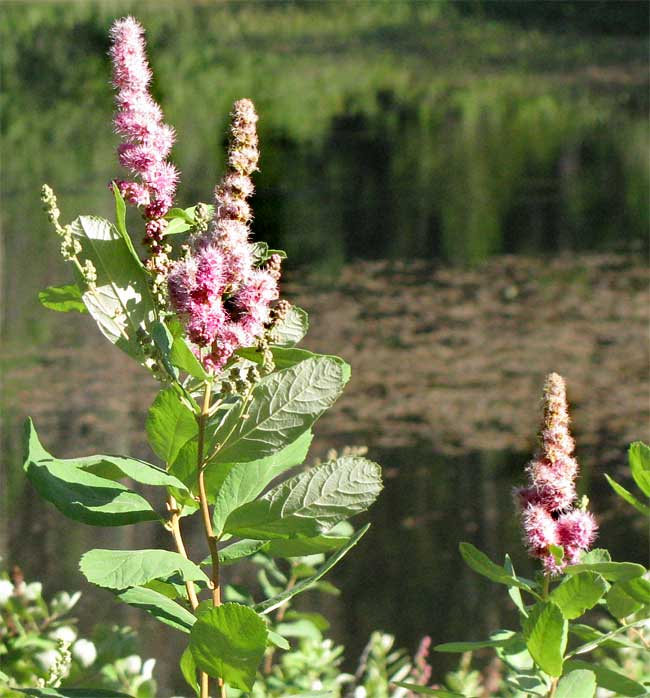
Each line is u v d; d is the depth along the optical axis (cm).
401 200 1880
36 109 2566
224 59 3262
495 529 771
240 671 209
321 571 220
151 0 4144
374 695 388
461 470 881
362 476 219
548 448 236
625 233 1667
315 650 388
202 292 210
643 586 242
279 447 219
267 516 218
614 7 3503
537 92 2823
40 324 1298
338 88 2938
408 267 1523
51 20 3475
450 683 409
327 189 1947
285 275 1488
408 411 1014
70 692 222
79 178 1917
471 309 1339
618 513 797
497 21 3659
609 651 384
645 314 1296
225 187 220
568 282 1438
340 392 219
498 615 654
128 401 1045
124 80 224
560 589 231
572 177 2020
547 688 248
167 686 561
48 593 673
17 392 1065
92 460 221
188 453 234
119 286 225
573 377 1091
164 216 226
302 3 4116
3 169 2020
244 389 214
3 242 1595
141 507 229
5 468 891
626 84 2845
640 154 2175
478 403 1030
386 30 3709
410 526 782
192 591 236
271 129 2444
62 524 777
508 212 1800
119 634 331
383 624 643
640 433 945
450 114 2622
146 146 222
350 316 1321
